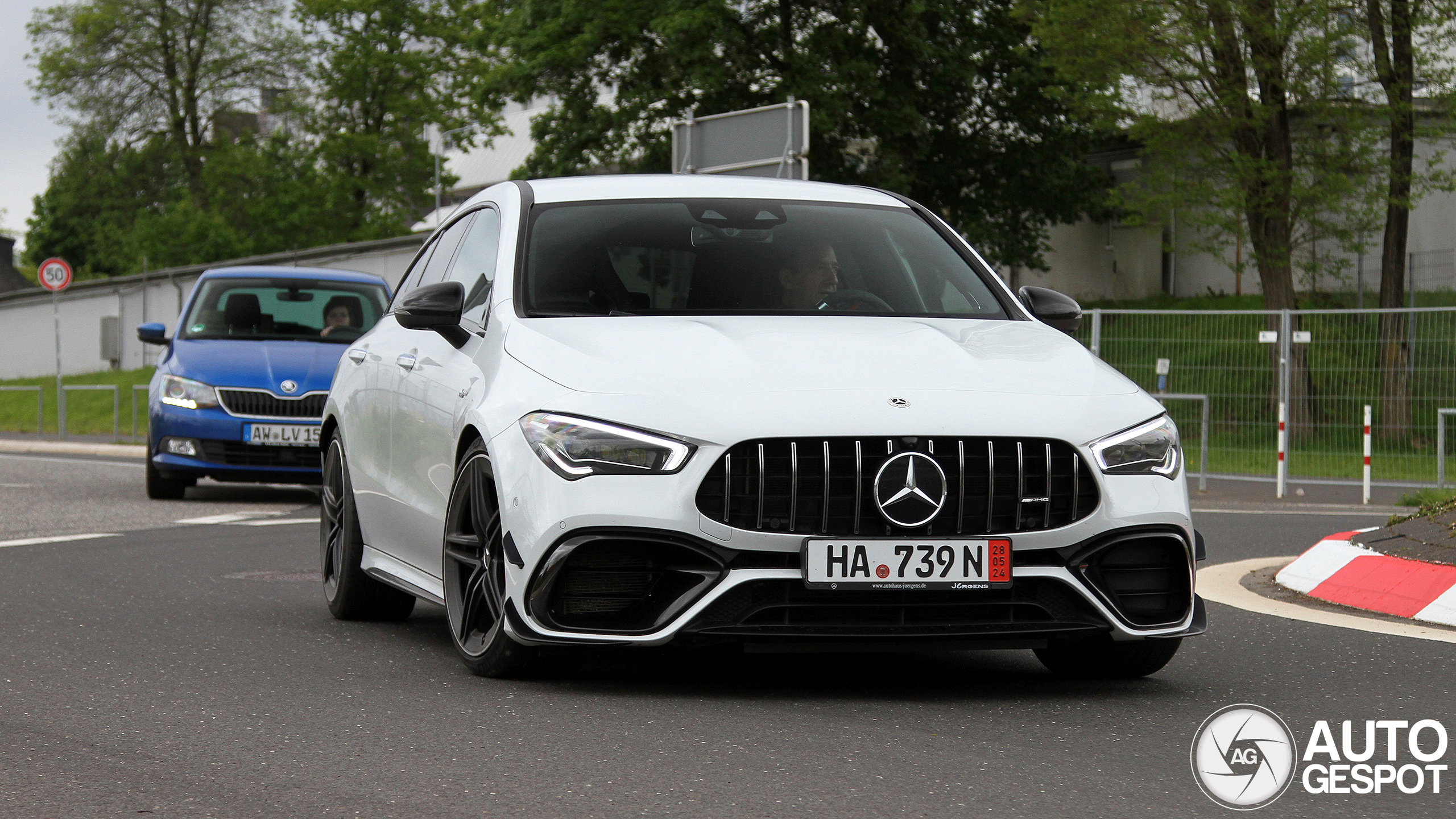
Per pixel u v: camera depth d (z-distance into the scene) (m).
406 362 6.05
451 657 5.64
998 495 4.62
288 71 58.19
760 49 32.47
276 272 14.32
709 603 4.51
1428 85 26.12
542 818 3.36
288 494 14.39
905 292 5.73
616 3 31.64
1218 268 39.84
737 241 5.79
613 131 34.00
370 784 3.68
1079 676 5.26
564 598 4.62
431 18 56.06
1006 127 37.47
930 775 3.77
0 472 17.53
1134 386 5.04
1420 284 30.98
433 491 5.50
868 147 34.34
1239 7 24.48
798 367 4.79
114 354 40.97
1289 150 26.45
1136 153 39.00
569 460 4.60
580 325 5.18
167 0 57.94
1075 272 42.25
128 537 10.29
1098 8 25.44
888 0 33.28
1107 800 3.53
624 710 4.57
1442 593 6.62
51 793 3.61
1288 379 17.05
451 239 6.59
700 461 4.53
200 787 3.65
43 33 58.09
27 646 5.87
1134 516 4.71
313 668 5.38
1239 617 6.73
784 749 4.05
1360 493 16.14
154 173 59.81
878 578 4.51
